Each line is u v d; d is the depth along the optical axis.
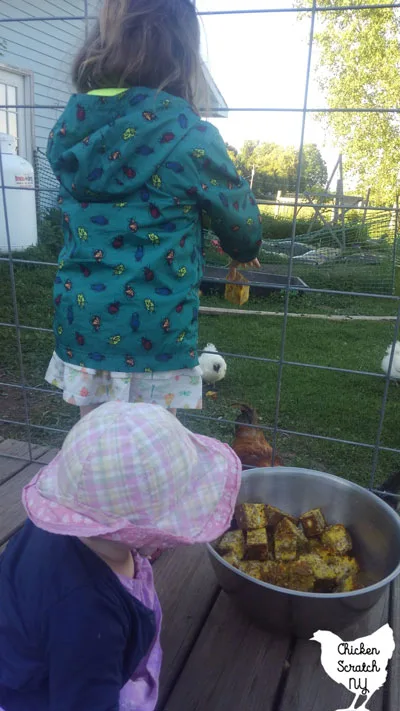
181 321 1.76
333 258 8.38
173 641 1.63
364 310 7.01
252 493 1.99
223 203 1.72
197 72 1.76
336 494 1.96
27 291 6.18
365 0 11.82
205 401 3.95
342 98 14.80
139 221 1.66
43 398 3.76
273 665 1.56
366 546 1.87
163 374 1.78
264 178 13.70
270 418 3.71
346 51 14.64
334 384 4.38
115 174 1.65
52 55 9.51
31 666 1.05
